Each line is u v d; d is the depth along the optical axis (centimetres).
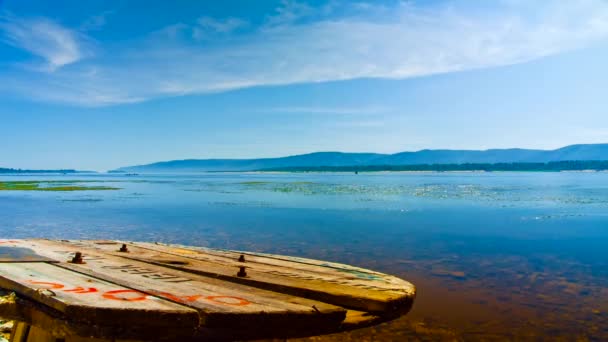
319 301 376
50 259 459
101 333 261
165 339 272
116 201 4366
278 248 1800
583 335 865
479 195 5291
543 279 1314
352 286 425
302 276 462
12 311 318
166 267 473
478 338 834
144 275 395
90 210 3397
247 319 291
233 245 1867
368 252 1728
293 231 2289
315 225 2539
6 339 688
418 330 867
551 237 2164
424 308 1013
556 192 5947
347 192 6009
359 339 812
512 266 1496
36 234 2106
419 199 4634
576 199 4628
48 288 310
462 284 1245
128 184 9612
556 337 852
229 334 291
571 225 2602
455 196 5112
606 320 949
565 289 1197
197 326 277
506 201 4372
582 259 1619
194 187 8006
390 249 1798
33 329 396
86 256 514
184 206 3788
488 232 2297
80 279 356
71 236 2050
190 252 615
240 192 6159
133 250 615
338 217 2961
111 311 258
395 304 389
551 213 3259
